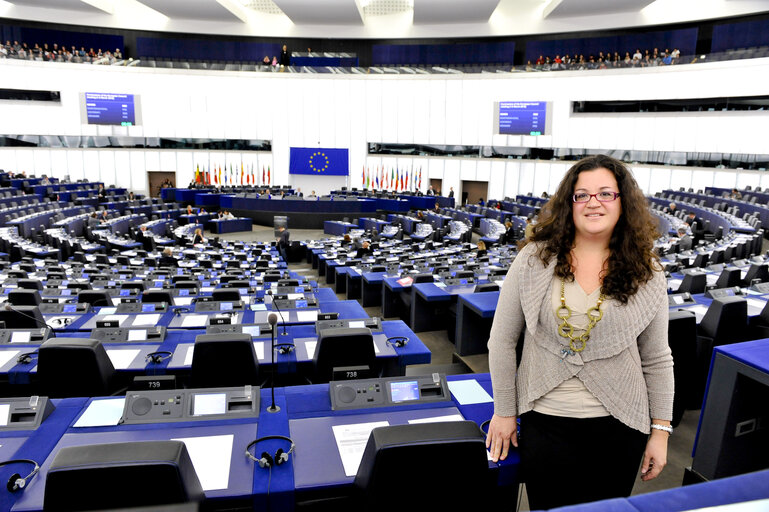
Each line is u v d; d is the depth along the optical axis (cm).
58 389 327
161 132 2703
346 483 205
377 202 2427
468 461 178
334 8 2389
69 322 510
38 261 1077
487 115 2591
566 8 2270
